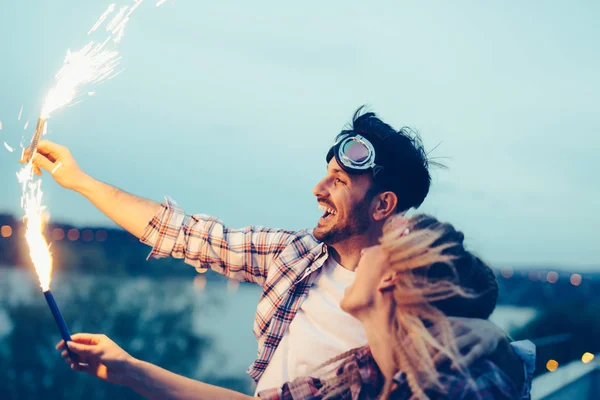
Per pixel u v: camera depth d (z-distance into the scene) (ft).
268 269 7.00
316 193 6.63
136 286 44.24
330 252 6.78
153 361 44.16
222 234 7.17
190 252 7.15
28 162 5.82
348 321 6.15
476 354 4.99
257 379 6.52
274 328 6.49
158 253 7.23
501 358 5.11
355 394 5.48
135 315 43.98
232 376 45.68
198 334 45.60
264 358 6.47
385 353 5.26
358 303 5.38
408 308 5.14
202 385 5.46
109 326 43.47
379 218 6.52
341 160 6.48
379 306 5.33
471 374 4.91
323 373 5.86
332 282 6.49
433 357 4.99
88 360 5.28
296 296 6.57
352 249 6.56
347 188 6.49
